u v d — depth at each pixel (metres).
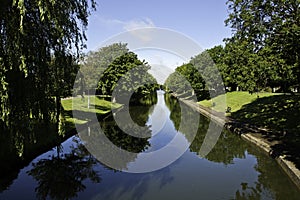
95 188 11.54
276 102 29.11
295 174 11.26
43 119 10.42
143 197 10.54
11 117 9.17
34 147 15.64
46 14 9.06
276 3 15.87
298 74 17.48
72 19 10.94
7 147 10.62
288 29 15.21
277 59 17.70
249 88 28.97
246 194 10.72
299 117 21.14
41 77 9.87
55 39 9.95
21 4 7.89
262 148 16.66
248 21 16.94
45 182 12.14
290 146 15.80
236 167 14.27
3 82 8.25
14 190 11.28
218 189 11.27
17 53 8.60
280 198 10.28
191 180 12.38
